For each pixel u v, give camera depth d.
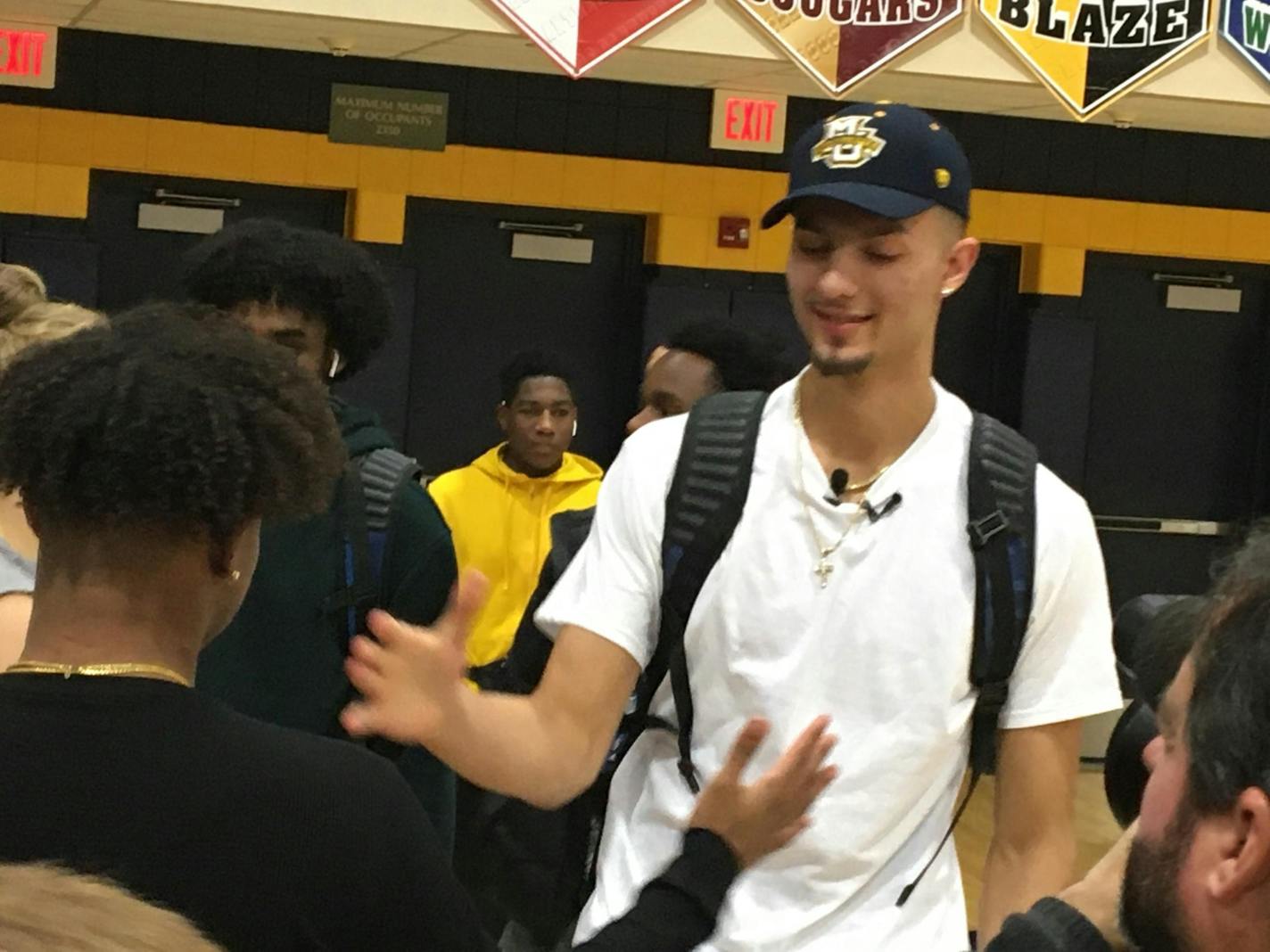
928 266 1.73
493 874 2.24
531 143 7.04
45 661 1.23
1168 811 0.89
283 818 1.19
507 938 2.41
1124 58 5.77
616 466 1.82
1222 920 0.85
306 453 1.29
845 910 1.71
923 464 1.76
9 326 1.89
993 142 7.38
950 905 1.77
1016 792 1.78
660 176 7.14
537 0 5.51
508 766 1.62
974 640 1.74
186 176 6.84
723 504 1.75
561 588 1.82
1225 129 7.25
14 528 1.60
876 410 1.75
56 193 6.62
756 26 5.62
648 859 1.76
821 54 5.64
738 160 7.21
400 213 6.97
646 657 1.79
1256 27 5.86
